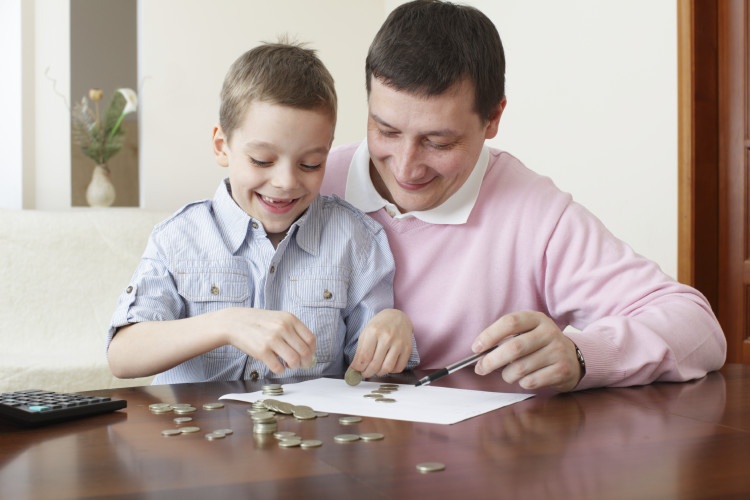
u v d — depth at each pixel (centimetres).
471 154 109
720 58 242
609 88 269
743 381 100
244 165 112
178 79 361
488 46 105
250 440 66
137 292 111
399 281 127
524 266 125
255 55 115
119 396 87
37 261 273
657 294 113
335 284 121
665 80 247
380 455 61
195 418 75
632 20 258
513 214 125
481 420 75
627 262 119
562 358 88
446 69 100
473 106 104
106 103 463
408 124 103
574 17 283
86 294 276
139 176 385
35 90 338
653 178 252
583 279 120
